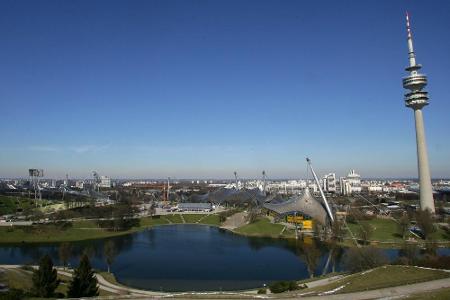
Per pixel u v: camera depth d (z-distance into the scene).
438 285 80.75
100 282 132.62
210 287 136.25
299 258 185.50
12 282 107.06
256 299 79.62
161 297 85.94
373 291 78.88
